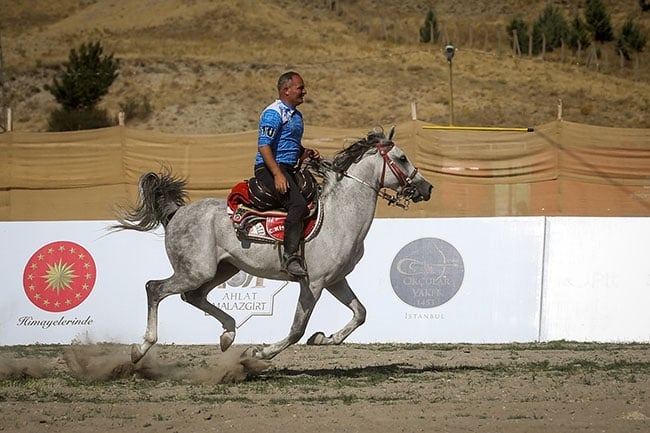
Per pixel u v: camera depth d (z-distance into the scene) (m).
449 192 21.73
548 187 21.72
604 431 7.55
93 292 16.17
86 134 21.38
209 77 56.31
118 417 8.29
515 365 12.09
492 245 15.96
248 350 10.72
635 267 15.86
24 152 21.44
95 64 52.19
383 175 10.88
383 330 15.84
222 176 21.23
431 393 9.53
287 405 8.79
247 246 10.61
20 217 21.38
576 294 15.87
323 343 10.93
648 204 21.67
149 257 16.19
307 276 10.57
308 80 55.25
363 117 49.72
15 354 14.27
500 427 7.70
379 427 7.72
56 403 9.11
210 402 9.07
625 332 15.77
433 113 49.81
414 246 16.02
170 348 14.98
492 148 21.78
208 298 15.99
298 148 10.72
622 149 21.73
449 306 15.85
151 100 52.44
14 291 16.30
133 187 21.23
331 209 10.67
